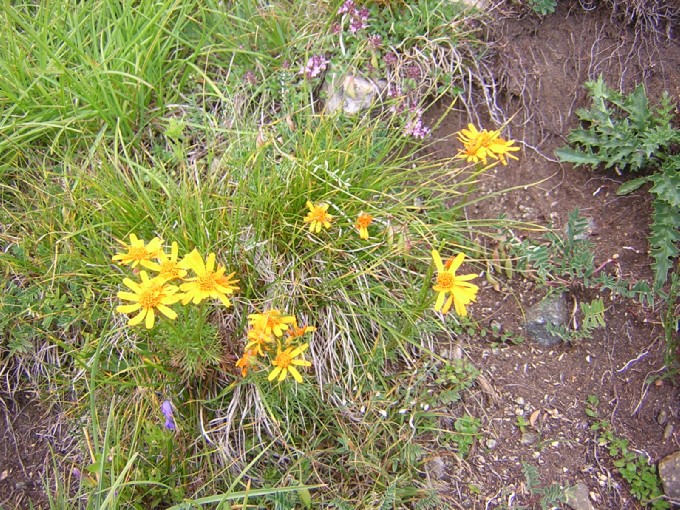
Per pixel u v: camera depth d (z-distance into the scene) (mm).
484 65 501
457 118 503
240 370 409
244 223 435
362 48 487
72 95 469
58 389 431
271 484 398
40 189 437
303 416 415
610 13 481
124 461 388
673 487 388
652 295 430
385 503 380
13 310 430
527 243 454
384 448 412
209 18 518
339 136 479
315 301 435
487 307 454
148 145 490
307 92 495
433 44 497
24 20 475
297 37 512
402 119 475
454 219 475
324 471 405
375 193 442
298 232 430
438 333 446
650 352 425
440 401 423
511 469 409
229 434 419
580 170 473
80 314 421
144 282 327
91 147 463
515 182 483
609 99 463
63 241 433
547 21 496
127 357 427
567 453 411
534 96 491
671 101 460
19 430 430
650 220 448
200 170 467
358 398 420
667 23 470
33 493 415
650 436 408
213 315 420
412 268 453
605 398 423
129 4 470
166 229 409
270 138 433
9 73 444
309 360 426
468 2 504
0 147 441
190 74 506
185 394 417
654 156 452
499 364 438
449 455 414
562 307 442
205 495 398
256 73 509
